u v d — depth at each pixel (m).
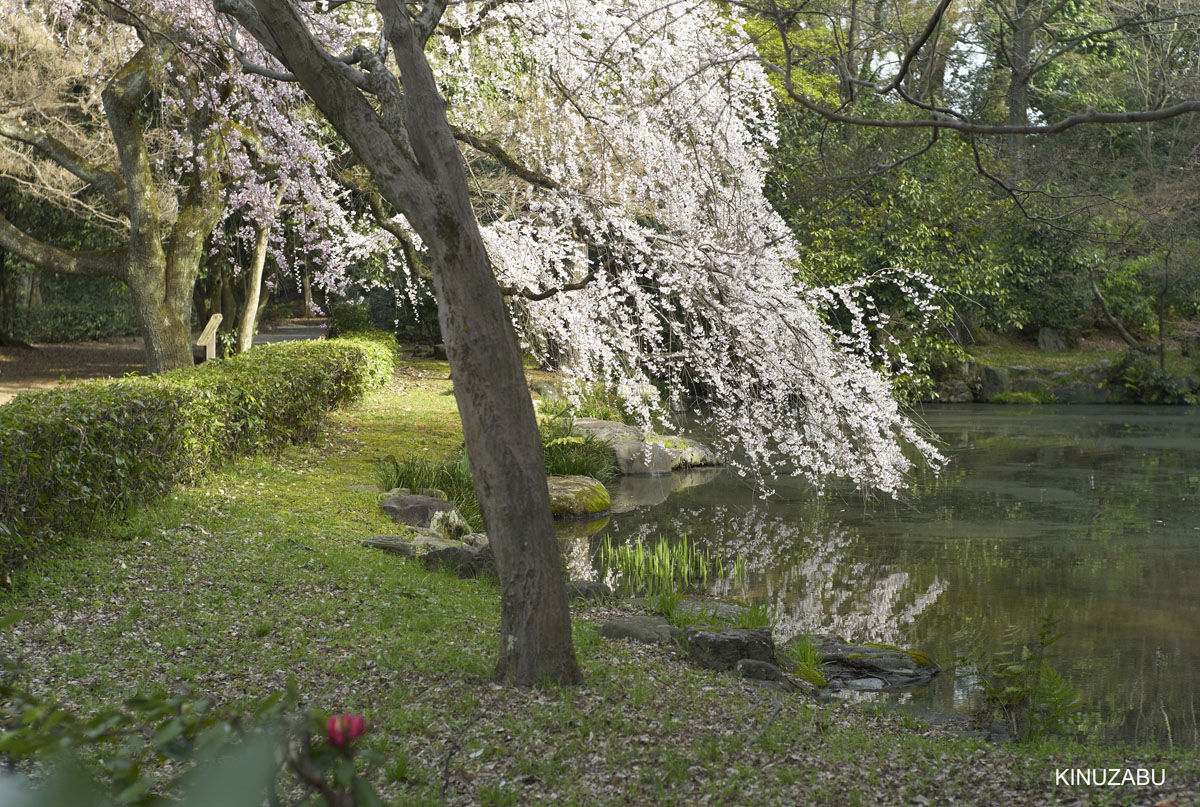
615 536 11.33
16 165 15.26
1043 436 19.14
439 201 4.80
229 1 4.60
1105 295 26.66
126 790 1.38
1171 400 24.94
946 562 9.75
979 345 27.91
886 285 22.31
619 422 17.12
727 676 5.79
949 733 5.16
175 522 7.84
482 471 4.97
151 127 16.48
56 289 27.81
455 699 4.63
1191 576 8.99
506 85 10.57
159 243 12.13
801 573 9.42
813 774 3.94
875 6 6.85
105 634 5.34
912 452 17.11
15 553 6.14
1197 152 12.00
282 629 5.68
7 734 1.48
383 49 4.91
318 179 11.84
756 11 5.19
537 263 9.62
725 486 14.64
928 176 22.48
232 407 10.13
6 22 11.85
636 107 8.55
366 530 8.74
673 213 8.92
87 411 6.91
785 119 17.19
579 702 4.70
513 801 3.48
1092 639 7.16
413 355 27.23
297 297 37.88
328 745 1.29
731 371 8.80
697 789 3.70
